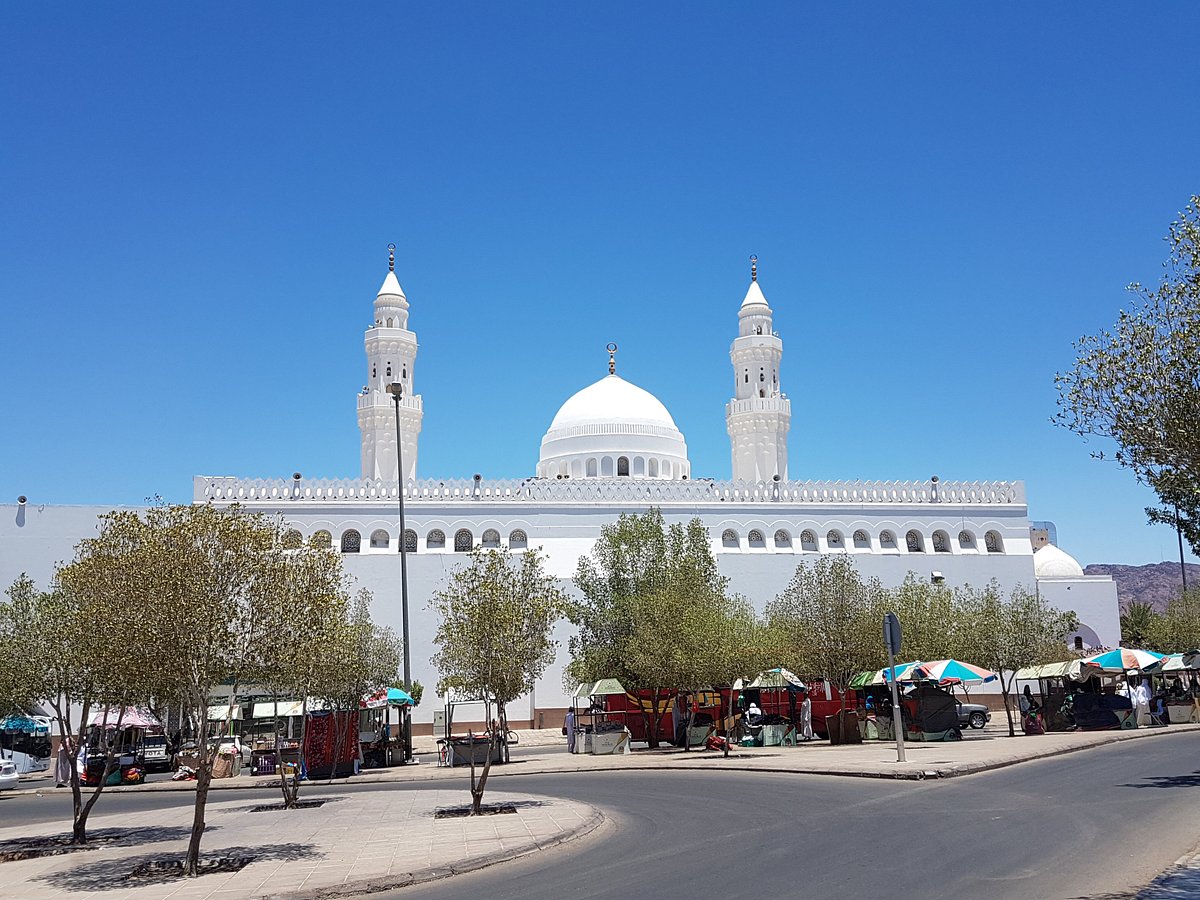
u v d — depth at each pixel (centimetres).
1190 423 1420
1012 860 1330
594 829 1852
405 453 7894
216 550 1697
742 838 1628
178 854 1759
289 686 1884
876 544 7438
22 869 1664
